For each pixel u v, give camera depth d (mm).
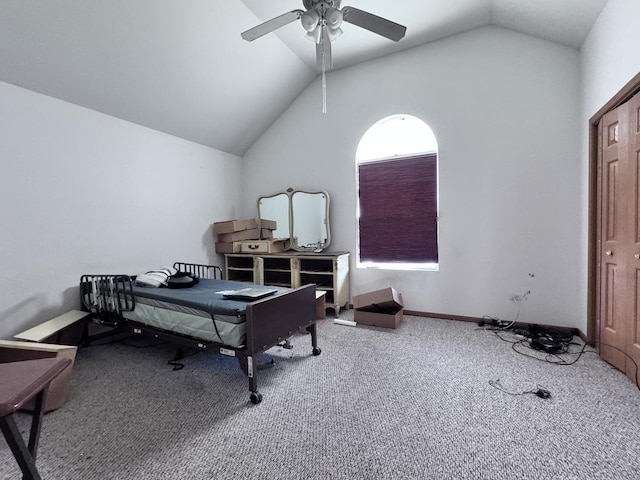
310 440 1463
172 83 3006
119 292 2469
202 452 1394
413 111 3416
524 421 1570
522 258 2998
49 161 2488
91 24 2221
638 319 1897
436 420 1597
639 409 1649
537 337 2670
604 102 2232
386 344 2658
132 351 2637
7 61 2135
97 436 1514
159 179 3416
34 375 861
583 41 2607
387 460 1327
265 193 4422
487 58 3059
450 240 3293
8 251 2266
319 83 3982
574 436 1451
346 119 3807
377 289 3686
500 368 2164
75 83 2508
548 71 2838
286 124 4227
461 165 3209
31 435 916
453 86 3215
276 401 1811
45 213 2471
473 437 1460
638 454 1330
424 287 3447
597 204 2434
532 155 2920
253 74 3443
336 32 2037
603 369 2117
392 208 3680
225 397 1866
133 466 1315
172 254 3568
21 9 1946
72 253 2652
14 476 1278
